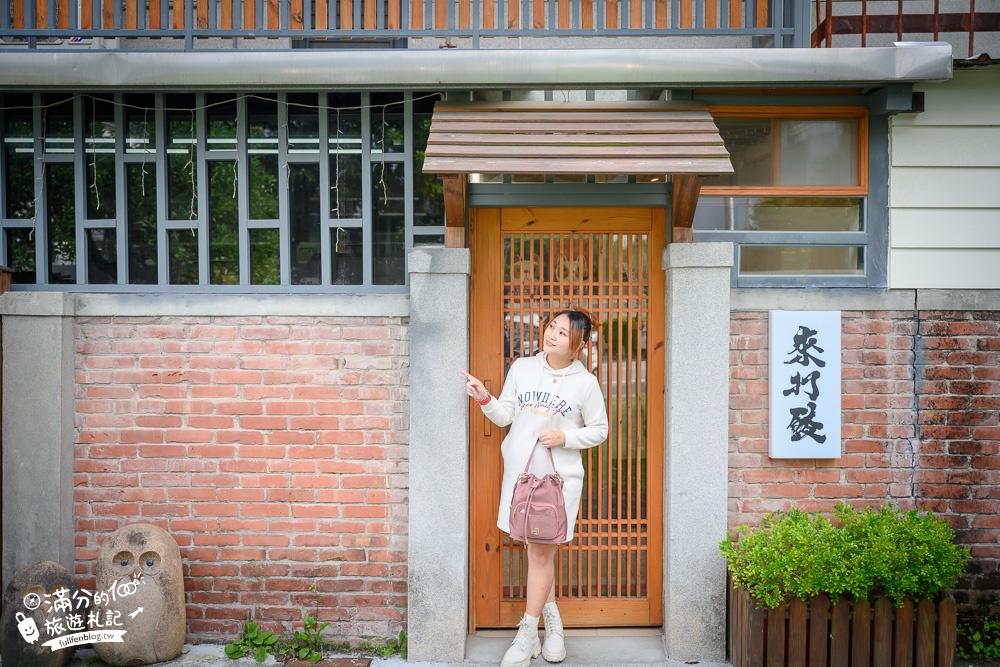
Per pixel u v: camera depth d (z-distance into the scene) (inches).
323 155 153.3
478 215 155.0
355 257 156.2
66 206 156.4
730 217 155.8
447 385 145.9
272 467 152.2
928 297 152.1
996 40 168.4
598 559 158.9
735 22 147.9
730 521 152.6
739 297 150.9
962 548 145.5
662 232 155.5
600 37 160.6
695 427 147.4
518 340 156.3
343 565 152.9
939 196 152.6
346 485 152.2
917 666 134.3
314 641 151.8
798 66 137.9
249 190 154.9
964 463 152.5
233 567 152.9
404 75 138.3
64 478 150.3
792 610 133.5
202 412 151.6
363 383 151.3
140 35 145.1
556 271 156.1
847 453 152.6
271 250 156.5
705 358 146.9
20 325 148.6
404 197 154.6
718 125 155.3
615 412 157.4
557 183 151.2
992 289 152.7
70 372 150.9
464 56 138.0
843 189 153.6
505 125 138.7
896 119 152.4
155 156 153.7
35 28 145.7
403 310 150.3
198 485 152.4
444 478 146.5
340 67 138.3
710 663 147.6
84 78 138.2
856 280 153.9
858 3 166.9
